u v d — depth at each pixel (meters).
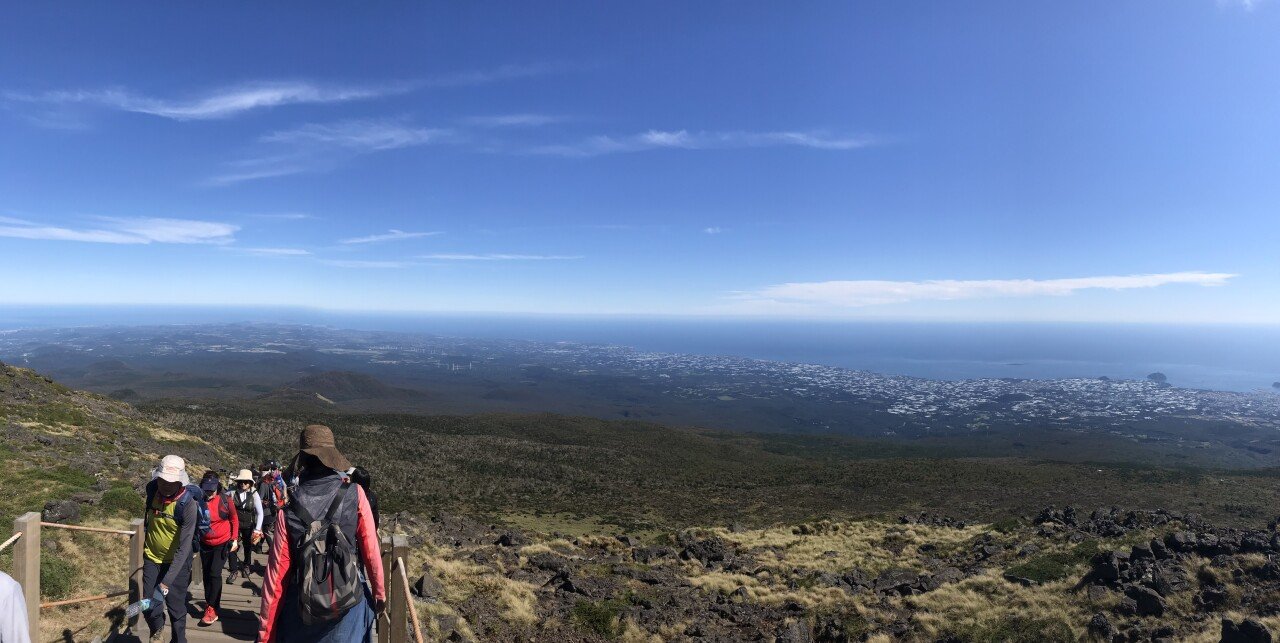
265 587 3.90
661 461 82.69
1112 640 12.92
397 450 68.69
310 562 3.78
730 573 19.92
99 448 22.83
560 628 12.73
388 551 6.78
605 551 22.50
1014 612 14.83
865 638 13.93
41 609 8.55
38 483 15.80
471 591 14.11
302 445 4.13
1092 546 18.33
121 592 9.42
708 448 108.75
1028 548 20.91
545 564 17.95
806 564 21.30
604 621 13.13
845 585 18.33
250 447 55.47
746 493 53.81
